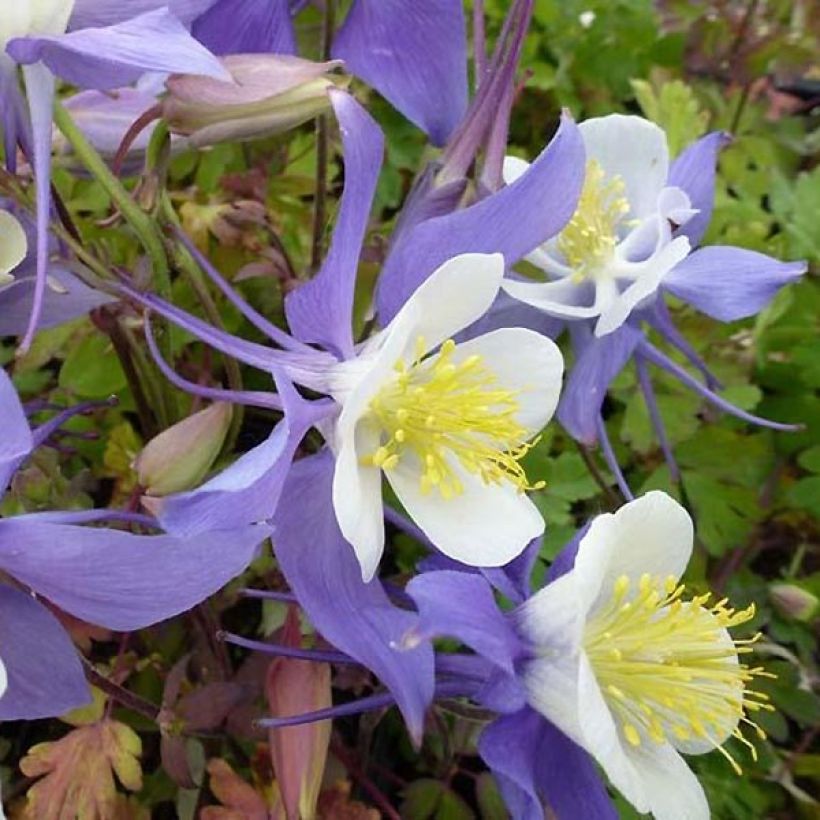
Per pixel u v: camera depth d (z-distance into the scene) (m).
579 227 0.20
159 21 0.14
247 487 0.12
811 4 0.37
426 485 0.15
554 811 0.15
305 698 0.16
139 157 0.18
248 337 0.24
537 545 0.16
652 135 0.21
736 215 0.29
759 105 0.34
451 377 0.15
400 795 0.21
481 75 0.18
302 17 0.27
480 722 0.18
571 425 0.19
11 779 0.21
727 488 0.25
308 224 0.26
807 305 0.27
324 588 0.15
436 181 0.17
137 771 0.18
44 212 0.14
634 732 0.15
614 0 0.33
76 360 0.22
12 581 0.14
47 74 0.14
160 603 0.13
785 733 0.23
